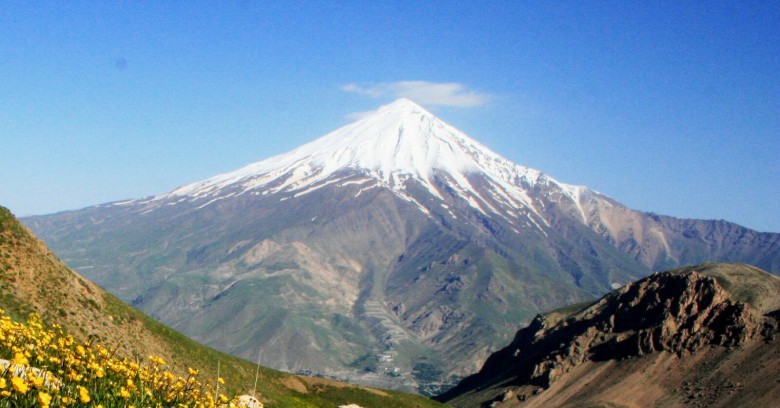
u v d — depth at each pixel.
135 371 16.52
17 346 17.02
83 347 17.19
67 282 62.06
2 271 54.62
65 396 13.05
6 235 59.28
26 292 54.59
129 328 65.88
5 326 17.47
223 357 84.88
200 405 15.82
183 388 16.50
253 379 85.00
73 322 56.06
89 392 13.91
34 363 16.55
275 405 80.81
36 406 12.23
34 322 19.83
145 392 15.27
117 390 14.71
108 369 16.25
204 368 72.56
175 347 71.56
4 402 12.00
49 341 18.41
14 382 11.28
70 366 15.60
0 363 14.35
